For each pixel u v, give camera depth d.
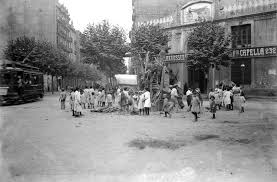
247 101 25.36
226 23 30.95
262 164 6.76
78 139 9.71
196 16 33.09
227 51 28.14
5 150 8.11
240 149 8.23
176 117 15.98
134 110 18.33
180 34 34.50
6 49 37.28
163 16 36.75
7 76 24.56
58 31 60.12
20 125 12.90
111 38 41.59
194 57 28.84
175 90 18.89
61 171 6.29
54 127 12.32
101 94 23.45
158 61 21.00
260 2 28.47
